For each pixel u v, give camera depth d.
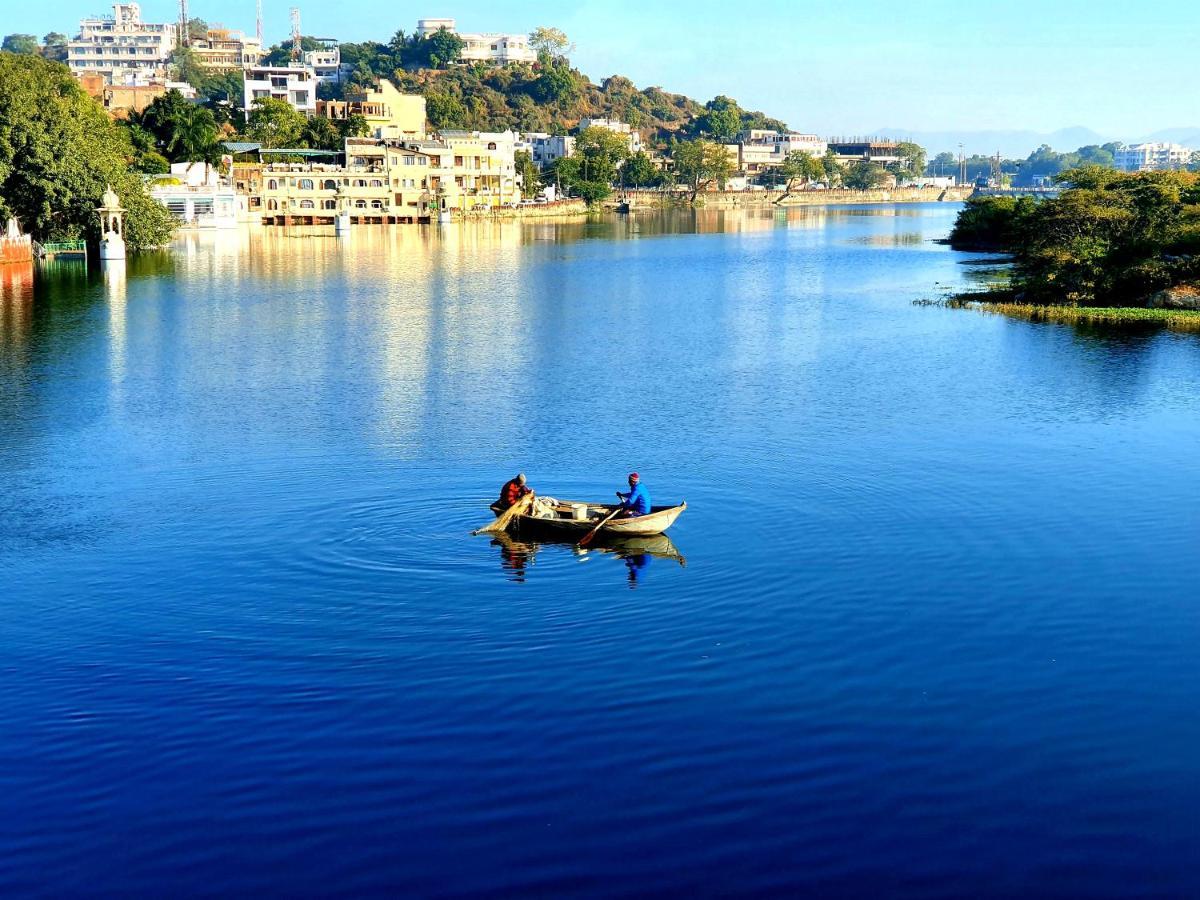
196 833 21.03
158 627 30.39
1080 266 100.81
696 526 38.59
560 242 194.75
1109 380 64.19
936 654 28.59
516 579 33.69
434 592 32.72
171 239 166.50
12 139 124.00
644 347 78.50
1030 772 23.11
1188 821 21.44
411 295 111.50
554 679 27.11
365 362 72.50
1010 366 68.94
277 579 33.81
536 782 22.61
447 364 71.69
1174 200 105.62
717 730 24.69
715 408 57.47
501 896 19.36
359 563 35.09
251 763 23.33
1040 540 37.12
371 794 22.23
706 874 19.91
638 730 24.69
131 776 22.88
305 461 47.22
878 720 25.19
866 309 98.31
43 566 35.09
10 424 54.44
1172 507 40.56
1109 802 22.08
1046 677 27.39
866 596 32.34
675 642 29.23
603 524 36.47
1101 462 46.69
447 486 43.28
